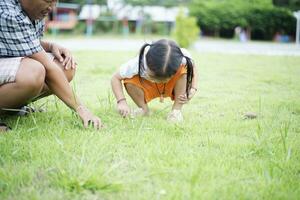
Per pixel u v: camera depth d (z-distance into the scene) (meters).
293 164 1.95
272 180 1.74
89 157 1.94
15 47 2.29
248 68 6.16
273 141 2.31
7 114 2.68
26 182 1.67
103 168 1.81
